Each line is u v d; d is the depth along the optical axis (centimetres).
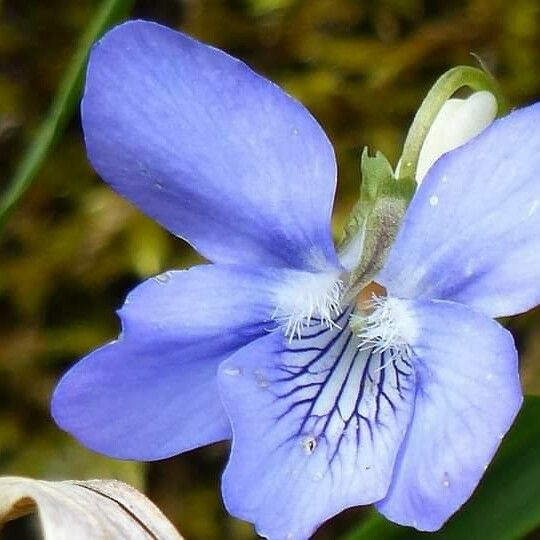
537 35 13
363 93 13
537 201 10
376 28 13
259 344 10
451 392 10
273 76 13
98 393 10
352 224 10
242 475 10
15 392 13
